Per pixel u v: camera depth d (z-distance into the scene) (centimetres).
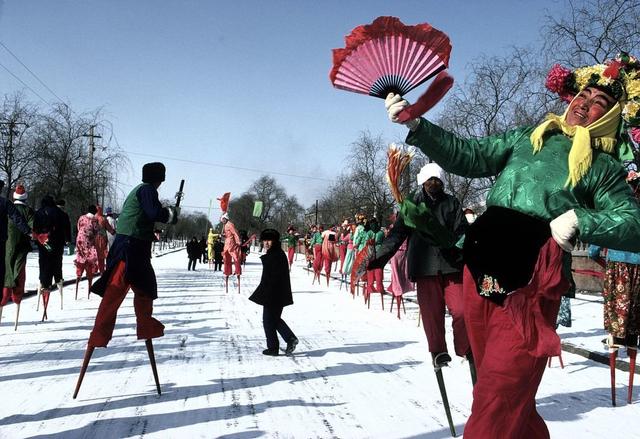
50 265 928
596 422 445
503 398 225
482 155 274
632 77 254
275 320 693
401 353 709
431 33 247
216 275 2269
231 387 534
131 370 593
